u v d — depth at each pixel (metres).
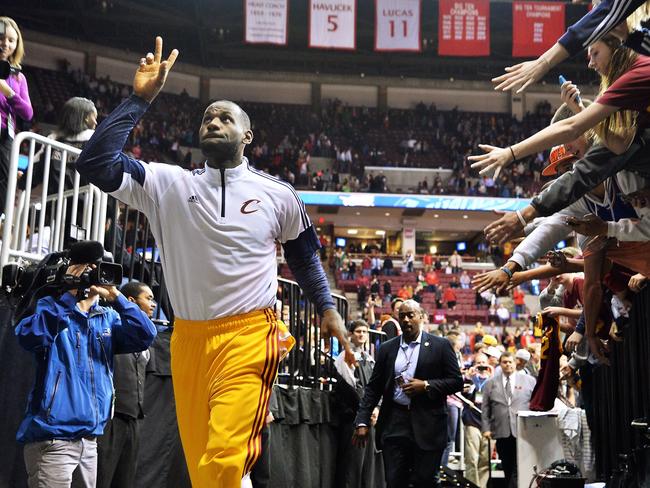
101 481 4.91
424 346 6.63
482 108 40.69
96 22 35.62
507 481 9.12
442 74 40.66
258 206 3.00
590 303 4.21
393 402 6.64
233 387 2.81
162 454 5.66
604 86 3.48
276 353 2.93
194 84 39.06
